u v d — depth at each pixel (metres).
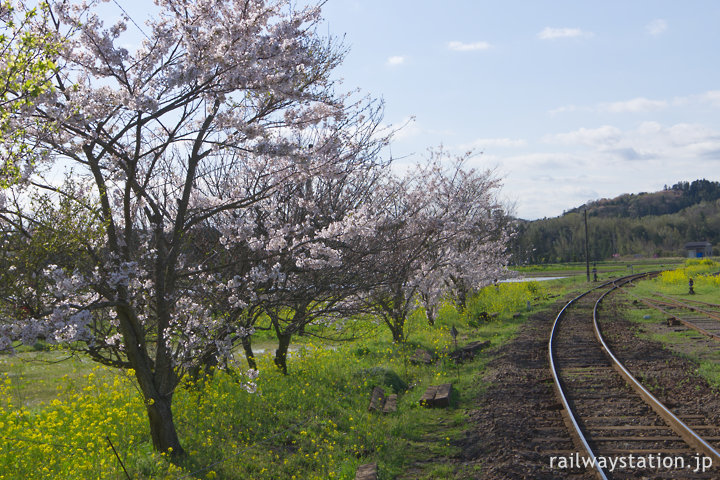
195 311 8.45
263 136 7.75
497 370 13.28
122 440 8.27
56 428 8.23
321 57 9.05
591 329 19.48
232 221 9.18
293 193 10.24
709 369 12.16
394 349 15.80
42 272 6.51
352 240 9.91
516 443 7.98
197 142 7.80
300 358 13.94
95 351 7.86
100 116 7.30
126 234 7.62
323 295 9.70
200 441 8.42
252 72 7.12
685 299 28.52
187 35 7.02
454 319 23.31
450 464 7.50
